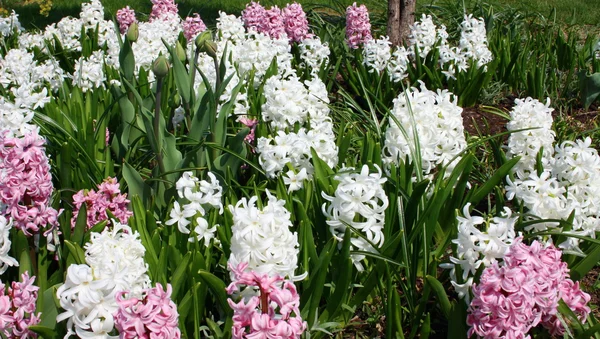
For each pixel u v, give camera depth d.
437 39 2.54
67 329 1.11
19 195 1.17
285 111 1.54
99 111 1.77
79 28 2.48
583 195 1.34
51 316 1.16
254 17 2.57
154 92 1.74
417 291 1.35
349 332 1.32
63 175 1.46
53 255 1.31
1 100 1.54
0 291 1.10
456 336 1.20
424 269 1.29
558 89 2.36
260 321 1.05
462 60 2.26
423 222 1.29
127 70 1.59
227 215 1.28
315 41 2.20
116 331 1.11
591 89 2.14
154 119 1.42
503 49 2.45
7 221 1.20
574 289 1.20
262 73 1.95
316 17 3.14
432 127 1.42
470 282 1.20
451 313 1.20
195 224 1.28
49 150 1.58
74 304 1.05
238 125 1.74
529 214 1.31
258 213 1.15
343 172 1.34
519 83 2.38
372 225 1.25
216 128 1.50
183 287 1.22
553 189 1.31
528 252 1.14
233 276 1.13
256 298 1.07
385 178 1.24
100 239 1.17
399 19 2.74
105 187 1.34
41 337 1.13
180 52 1.51
